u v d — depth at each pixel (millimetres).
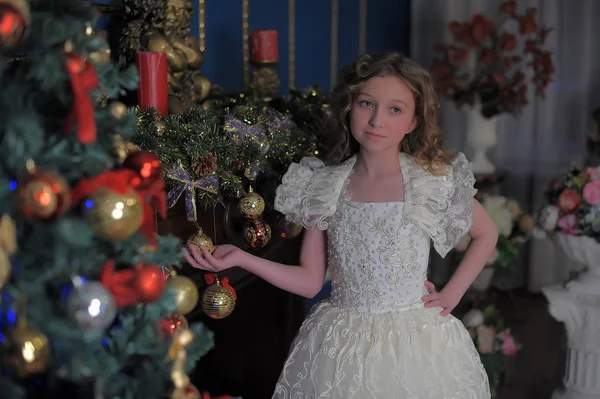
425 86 1649
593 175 2621
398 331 1574
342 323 1617
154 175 1042
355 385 1528
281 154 1846
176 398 1024
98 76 969
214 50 2580
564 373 2898
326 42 3438
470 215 1677
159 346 1017
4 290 854
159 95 1729
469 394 1583
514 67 4039
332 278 1712
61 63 864
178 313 1201
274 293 2475
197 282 1619
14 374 903
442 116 4133
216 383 2336
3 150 839
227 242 1815
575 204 2637
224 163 1644
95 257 936
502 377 3139
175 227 1588
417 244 1639
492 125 3654
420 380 1530
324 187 1710
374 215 1639
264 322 2457
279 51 3039
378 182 1690
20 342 850
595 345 2660
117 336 979
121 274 957
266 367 2465
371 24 3857
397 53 1686
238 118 1745
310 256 1740
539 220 2770
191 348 1123
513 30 3990
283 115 1983
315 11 3312
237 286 1788
